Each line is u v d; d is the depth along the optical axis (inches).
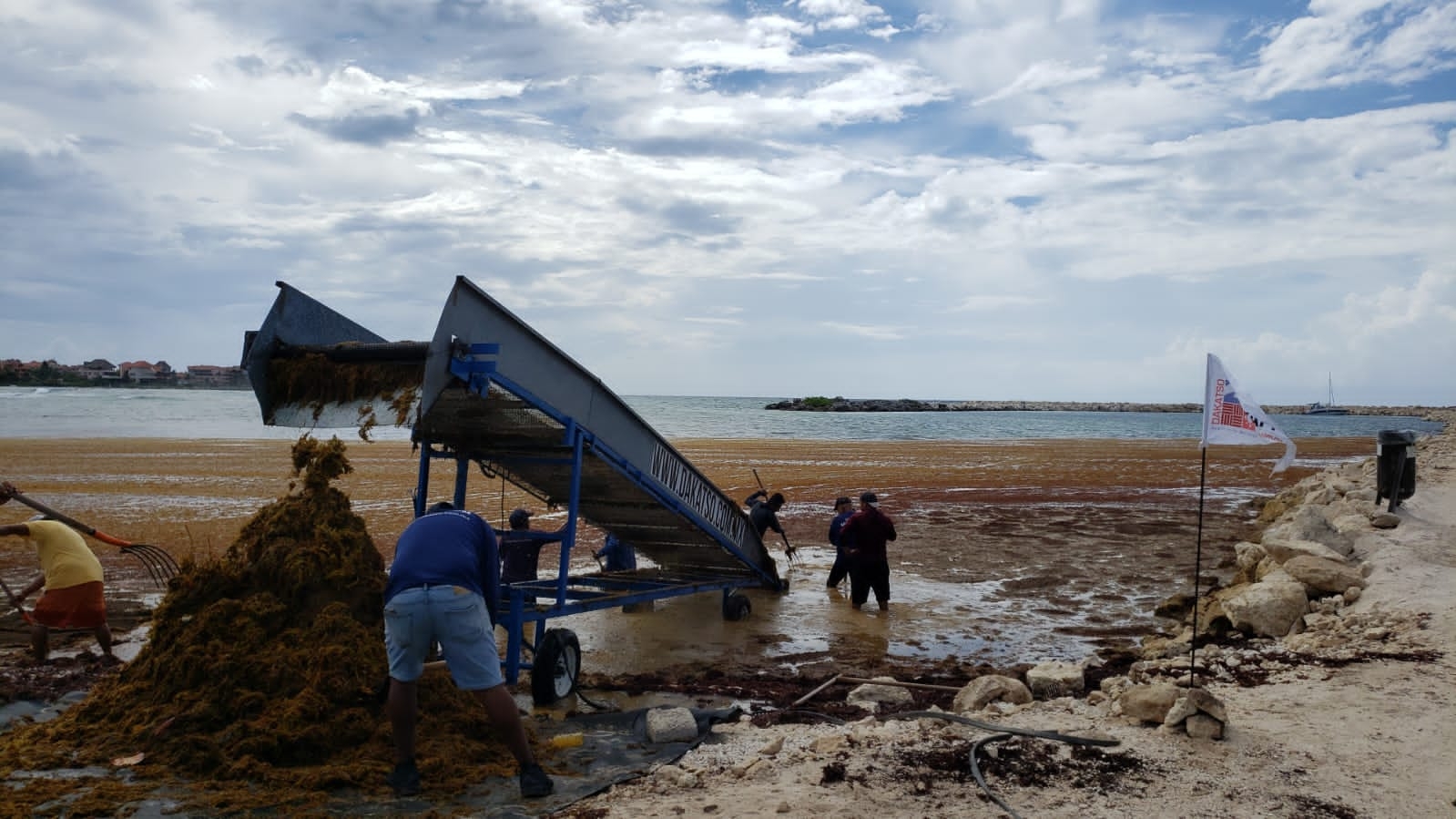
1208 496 960.3
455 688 245.4
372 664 237.9
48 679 297.1
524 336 290.7
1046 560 582.9
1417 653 300.4
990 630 406.6
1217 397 269.0
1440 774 202.8
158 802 194.1
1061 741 226.8
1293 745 221.8
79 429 1840.6
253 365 287.9
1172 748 221.5
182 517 661.9
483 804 199.0
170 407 3016.7
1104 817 183.5
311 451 274.5
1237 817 183.0
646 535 420.5
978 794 195.5
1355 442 2210.9
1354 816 183.0
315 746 218.2
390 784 204.7
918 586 506.6
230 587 254.5
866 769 209.9
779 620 428.8
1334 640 326.0
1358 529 514.0
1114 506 872.3
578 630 411.2
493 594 217.3
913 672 337.4
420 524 214.7
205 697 226.8
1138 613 438.9
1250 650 326.6
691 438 2094.0
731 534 427.5
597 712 280.8
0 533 313.3
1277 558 442.9
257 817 188.7
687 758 232.2
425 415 259.9
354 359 283.4
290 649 238.7
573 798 201.8
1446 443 1223.5
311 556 255.8
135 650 338.3
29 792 197.5
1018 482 1091.9
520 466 347.3
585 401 319.0
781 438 2169.0
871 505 450.0
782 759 222.1
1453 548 457.7
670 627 416.2
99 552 535.8
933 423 3673.7
